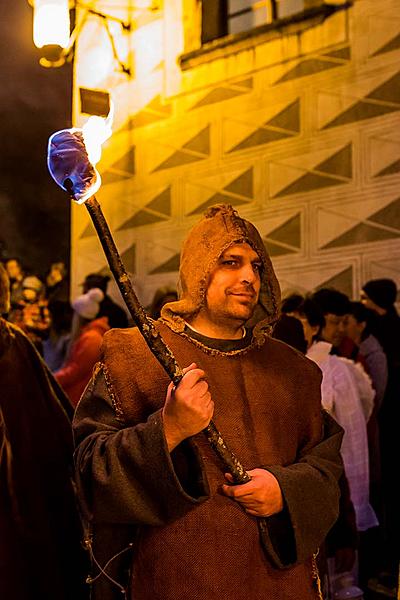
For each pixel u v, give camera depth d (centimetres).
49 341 560
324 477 183
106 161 667
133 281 646
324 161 533
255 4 583
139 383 181
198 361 183
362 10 515
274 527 178
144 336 164
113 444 170
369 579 407
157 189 633
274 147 560
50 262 702
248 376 186
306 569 184
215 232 187
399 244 493
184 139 616
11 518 265
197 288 186
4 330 283
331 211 527
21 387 279
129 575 179
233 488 170
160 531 172
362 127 514
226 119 589
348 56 522
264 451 181
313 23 538
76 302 433
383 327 432
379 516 405
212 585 168
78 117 678
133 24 651
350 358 397
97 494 169
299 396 191
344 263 520
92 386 186
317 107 538
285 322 305
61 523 279
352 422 331
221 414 180
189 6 616
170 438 165
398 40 498
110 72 662
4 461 267
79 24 682
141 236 643
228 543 171
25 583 262
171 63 625
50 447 281
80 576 280
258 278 189
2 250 710
